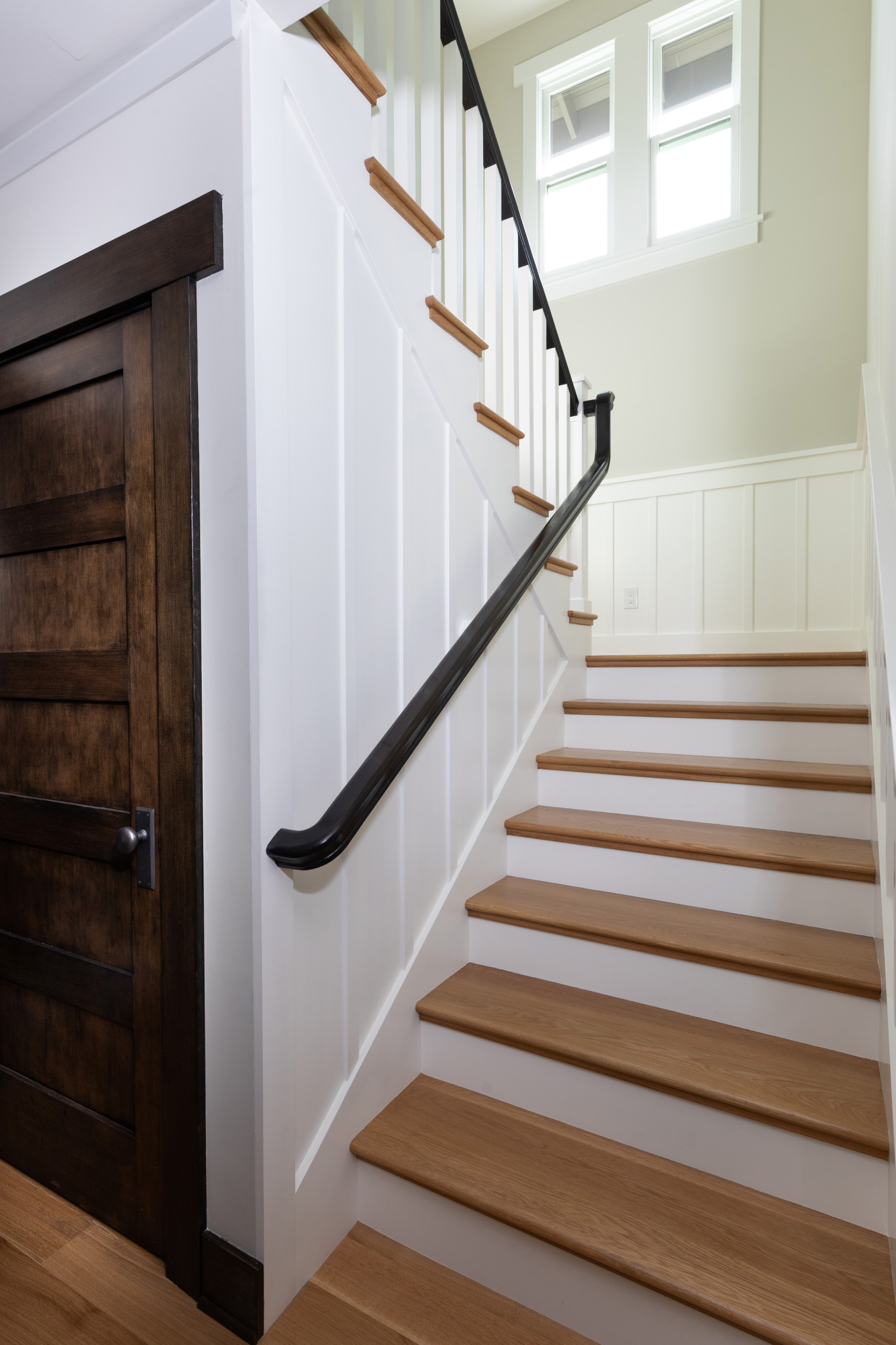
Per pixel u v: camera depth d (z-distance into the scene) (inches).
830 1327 41.0
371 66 61.7
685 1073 54.6
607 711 98.3
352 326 55.6
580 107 167.2
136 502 51.4
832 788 74.8
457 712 74.2
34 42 48.7
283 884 48.0
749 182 141.6
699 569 147.8
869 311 114.5
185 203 47.9
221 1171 48.9
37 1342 47.4
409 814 65.4
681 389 149.9
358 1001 58.1
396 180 62.6
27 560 60.3
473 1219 51.9
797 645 138.1
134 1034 53.3
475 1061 63.7
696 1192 51.8
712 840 73.6
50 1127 60.3
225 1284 48.2
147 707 51.3
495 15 168.9
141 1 45.3
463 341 73.4
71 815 56.6
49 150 56.6
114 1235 56.0
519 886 79.9
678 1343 45.3
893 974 46.8
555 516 91.3
